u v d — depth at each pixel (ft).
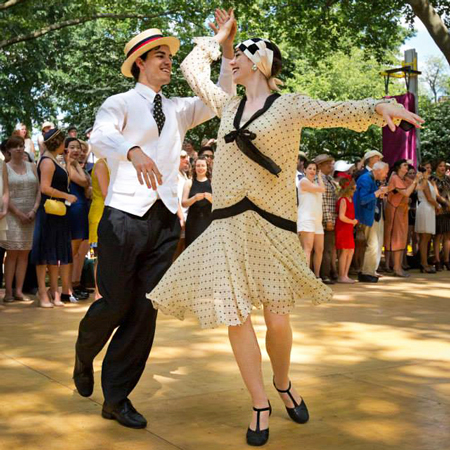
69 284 24.86
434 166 37.70
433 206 36.17
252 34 53.42
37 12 63.36
